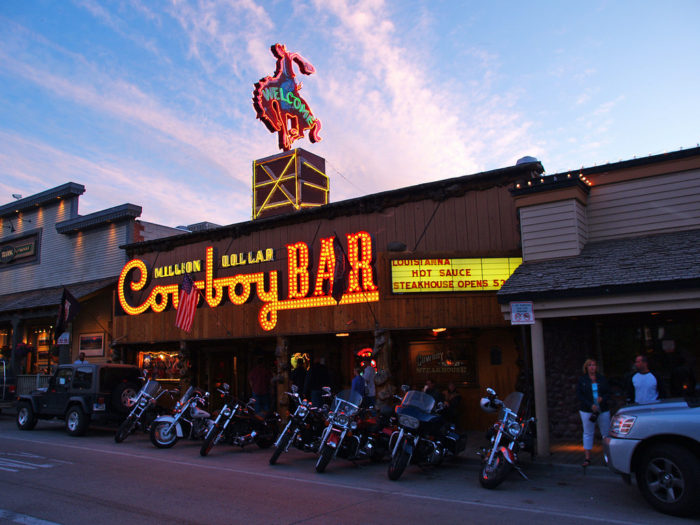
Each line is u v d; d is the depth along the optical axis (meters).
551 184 12.08
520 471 8.45
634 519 6.06
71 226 24.95
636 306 9.55
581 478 8.50
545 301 10.31
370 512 6.44
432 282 13.21
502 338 13.93
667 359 11.14
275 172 28.55
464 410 14.15
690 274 9.06
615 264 10.59
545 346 12.20
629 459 6.53
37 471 9.03
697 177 11.66
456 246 14.27
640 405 6.86
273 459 9.90
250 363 18.98
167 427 12.03
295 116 27.62
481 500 7.08
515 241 13.54
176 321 16.66
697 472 6.00
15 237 28.19
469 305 12.99
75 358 23.19
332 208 16.39
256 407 14.51
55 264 25.91
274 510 6.52
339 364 16.88
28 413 15.57
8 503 6.80
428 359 14.82
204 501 6.96
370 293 13.69
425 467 9.62
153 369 20.55
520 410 9.08
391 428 10.16
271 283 16.08
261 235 18.19
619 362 11.63
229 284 17.38
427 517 6.20
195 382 19.80
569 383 11.84
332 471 9.32
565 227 11.94
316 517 6.20
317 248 16.73
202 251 19.59
